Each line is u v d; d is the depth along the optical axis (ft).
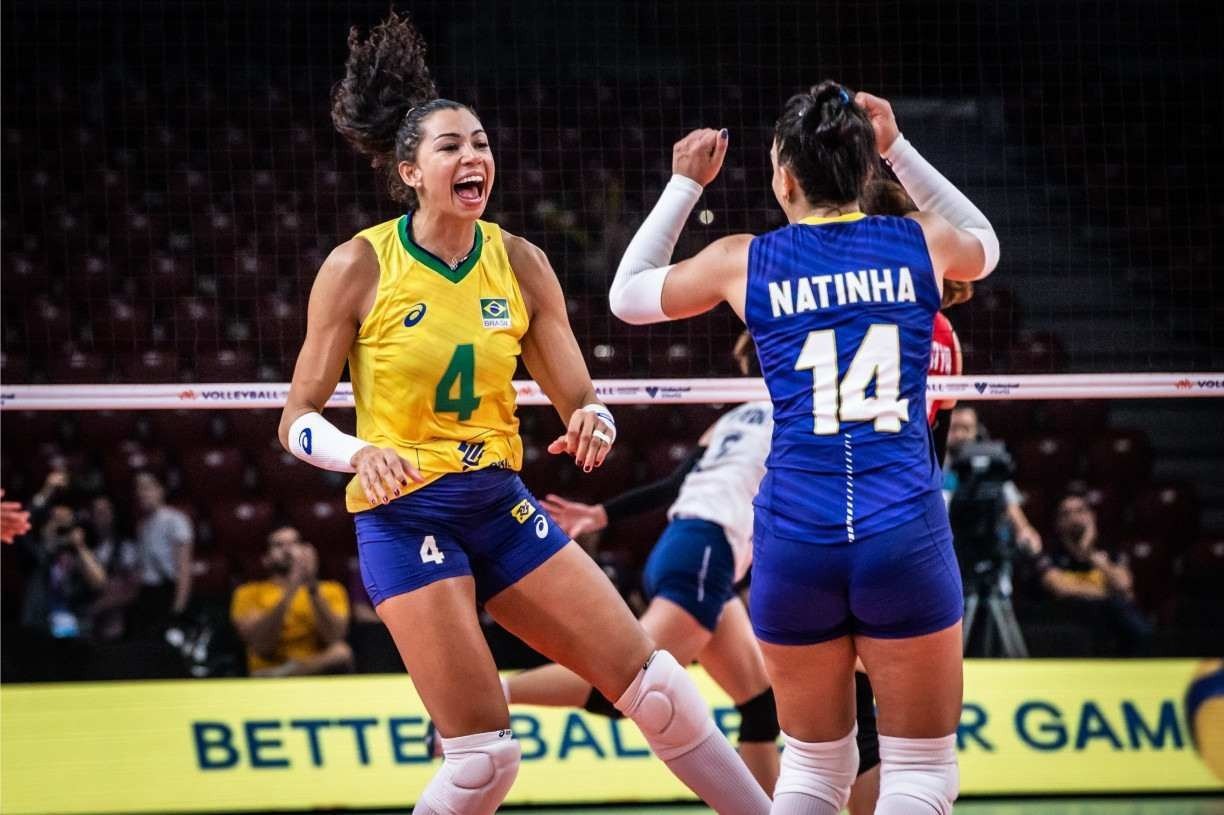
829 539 34.50
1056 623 72.38
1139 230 113.60
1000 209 115.96
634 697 39.04
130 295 104.73
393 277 38.04
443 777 37.37
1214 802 61.21
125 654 69.92
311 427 37.06
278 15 122.93
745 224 94.17
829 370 35.12
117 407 58.13
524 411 92.48
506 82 122.72
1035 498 89.66
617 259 101.30
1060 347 100.42
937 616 34.60
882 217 36.52
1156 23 117.80
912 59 116.47
